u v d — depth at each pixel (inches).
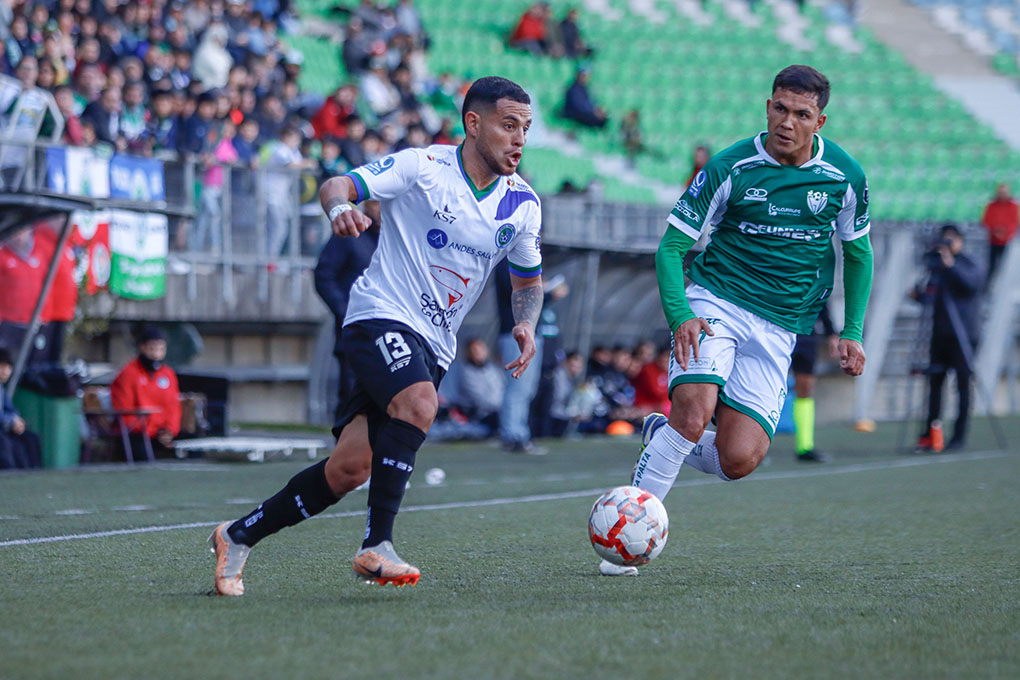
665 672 388.5
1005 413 2731.3
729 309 655.1
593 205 2091.5
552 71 3503.9
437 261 543.2
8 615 485.7
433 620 479.5
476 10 3661.4
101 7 2055.9
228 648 418.9
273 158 1941.4
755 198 647.1
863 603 536.7
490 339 2046.0
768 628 470.6
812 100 631.8
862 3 4598.9
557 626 468.8
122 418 1385.3
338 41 2950.3
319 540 763.4
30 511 917.2
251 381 1947.6
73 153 1338.6
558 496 1079.6
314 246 1929.1
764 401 658.2
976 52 4429.1
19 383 1317.7
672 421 649.0
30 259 1337.4
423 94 2874.0
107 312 1632.6
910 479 1275.8
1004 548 751.7
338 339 1067.9
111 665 390.3
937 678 387.2
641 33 3929.6
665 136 3563.0
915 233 2504.9
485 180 547.2
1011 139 4101.9
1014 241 2682.1
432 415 527.2
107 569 628.7
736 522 896.3
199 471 1307.8
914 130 3855.8
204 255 1777.8
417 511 952.3
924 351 1749.5
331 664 393.7
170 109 1793.8
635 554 604.1
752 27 4106.8
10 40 1748.3
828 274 673.6
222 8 2311.8
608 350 2146.9
